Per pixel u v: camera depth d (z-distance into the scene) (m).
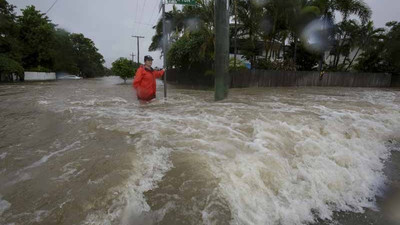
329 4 19.64
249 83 15.38
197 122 3.86
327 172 2.76
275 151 2.82
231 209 1.90
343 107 6.40
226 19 6.62
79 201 1.76
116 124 3.74
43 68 34.59
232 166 2.34
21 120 4.25
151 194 1.93
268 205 2.12
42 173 2.17
